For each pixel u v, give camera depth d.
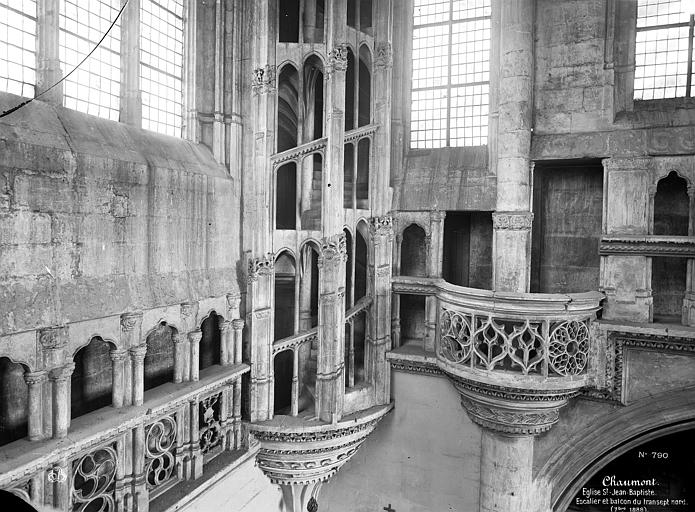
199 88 10.11
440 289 11.40
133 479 7.65
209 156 10.12
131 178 7.94
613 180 10.70
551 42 11.38
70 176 6.94
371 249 11.89
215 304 9.60
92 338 7.20
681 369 10.02
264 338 10.24
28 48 6.98
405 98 13.09
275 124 10.38
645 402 10.27
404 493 12.36
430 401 12.05
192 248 9.22
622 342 10.30
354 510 12.87
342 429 10.56
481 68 12.51
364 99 12.73
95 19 8.10
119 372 7.67
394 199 12.58
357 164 12.27
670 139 10.35
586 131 11.08
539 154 11.34
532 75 11.44
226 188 10.08
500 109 11.45
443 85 12.86
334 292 10.36
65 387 6.69
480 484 11.25
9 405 6.69
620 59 11.02
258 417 10.22
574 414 10.95
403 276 12.72
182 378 8.91
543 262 12.40
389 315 12.23
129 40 8.59
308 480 10.76
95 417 7.27
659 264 11.19
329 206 10.28
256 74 10.23
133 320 7.72
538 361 9.97
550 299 9.87
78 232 7.05
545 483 11.09
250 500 10.25
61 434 6.60
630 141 10.64
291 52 10.37
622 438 10.54
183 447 8.71
